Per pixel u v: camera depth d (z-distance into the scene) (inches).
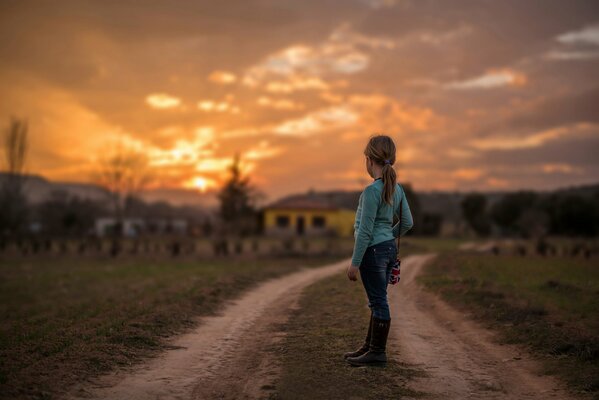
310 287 495.5
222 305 382.9
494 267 665.0
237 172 2514.8
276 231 2564.0
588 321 277.6
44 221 2588.6
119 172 2458.2
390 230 187.2
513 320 291.0
